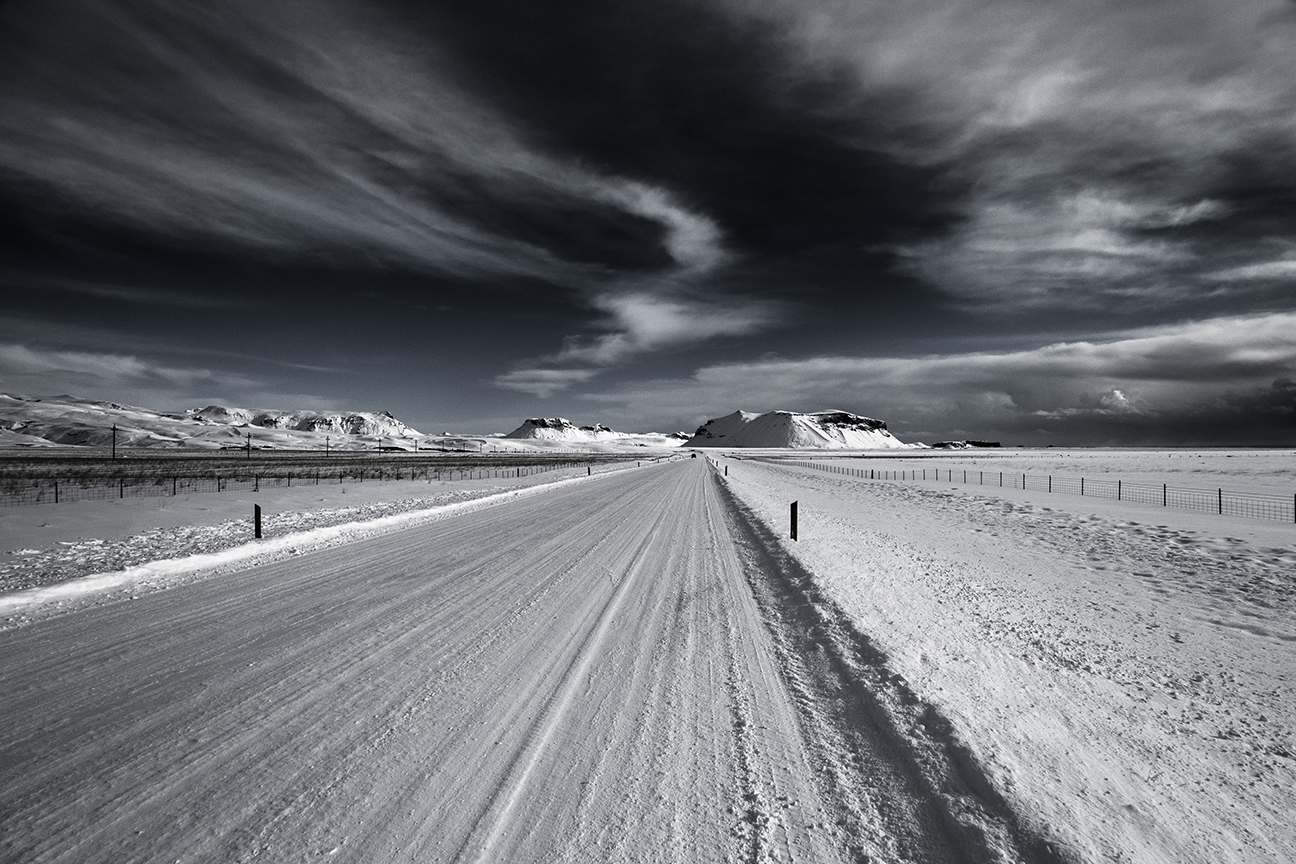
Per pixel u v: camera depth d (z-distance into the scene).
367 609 7.31
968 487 33.69
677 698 4.68
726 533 14.31
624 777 3.52
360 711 4.43
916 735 3.91
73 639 6.09
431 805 3.25
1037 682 4.90
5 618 6.84
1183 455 106.31
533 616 7.04
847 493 29.02
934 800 3.21
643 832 3.00
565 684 4.97
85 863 2.80
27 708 4.46
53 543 11.86
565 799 3.29
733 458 114.75
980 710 4.25
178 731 4.11
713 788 3.40
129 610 7.22
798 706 4.52
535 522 16.44
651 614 7.16
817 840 2.92
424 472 45.00
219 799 3.31
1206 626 6.79
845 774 3.54
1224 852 2.77
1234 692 4.85
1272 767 3.62
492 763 3.69
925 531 14.93
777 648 5.91
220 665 5.38
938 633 6.18
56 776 3.55
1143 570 10.10
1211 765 3.63
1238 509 20.78
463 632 6.40
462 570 9.76
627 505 21.58
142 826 3.08
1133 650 5.87
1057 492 29.39
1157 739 3.96
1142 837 2.86
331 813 3.18
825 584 8.31
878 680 4.86
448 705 4.54
